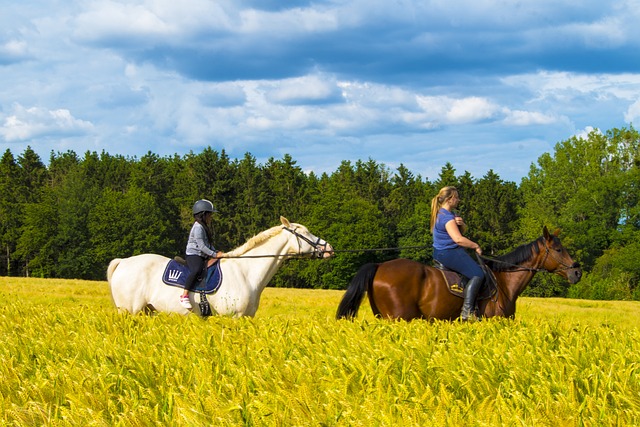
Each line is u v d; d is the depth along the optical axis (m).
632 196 71.25
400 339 6.79
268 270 11.09
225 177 94.88
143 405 4.91
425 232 79.75
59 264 81.44
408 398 4.75
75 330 8.08
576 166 77.38
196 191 94.56
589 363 6.25
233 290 10.65
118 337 7.32
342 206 76.94
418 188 98.88
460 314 9.66
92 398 4.76
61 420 4.41
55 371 5.66
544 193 77.94
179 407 4.40
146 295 10.63
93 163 112.75
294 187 99.12
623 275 64.06
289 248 11.15
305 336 7.45
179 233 91.56
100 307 10.67
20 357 6.68
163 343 6.92
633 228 68.62
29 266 81.88
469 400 5.04
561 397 4.71
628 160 76.69
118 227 81.00
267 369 5.61
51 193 86.50
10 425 4.52
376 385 5.04
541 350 6.48
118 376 5.47
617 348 7.05
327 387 5.18
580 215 74.25
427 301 9.52
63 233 80.69
